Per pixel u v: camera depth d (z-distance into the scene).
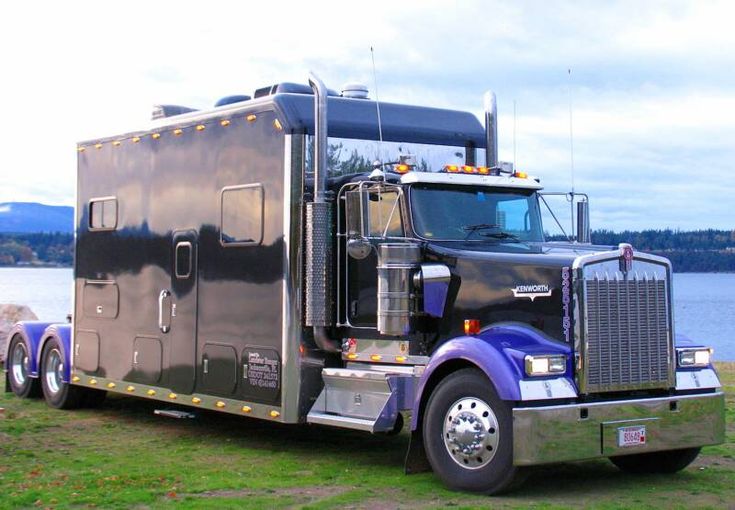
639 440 7.29
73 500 6.87
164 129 10.20
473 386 7.20
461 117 9.77
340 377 8.34
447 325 8.00
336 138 8.84
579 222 9.07
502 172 8.79
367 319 8.39
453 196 8.42
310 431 10.21
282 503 6.84
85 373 11.27
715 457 8.72
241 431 10.22
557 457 6.91
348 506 6.77
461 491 7.22
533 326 7.44
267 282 8.76
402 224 8.20
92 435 9.96
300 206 8.56
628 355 7.38
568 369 7.16
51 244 158.75
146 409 11.80
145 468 8.15
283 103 8.66
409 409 7.97
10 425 10.53
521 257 7.62
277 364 8.60
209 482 7.54
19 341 12.84
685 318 56.91
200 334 9.54
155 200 10.29
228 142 9.30
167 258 10.04
